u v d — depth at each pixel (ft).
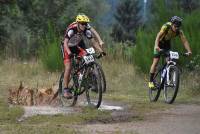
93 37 61.62
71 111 58.08
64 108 61.16
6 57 128.98
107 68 106.42
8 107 60.18
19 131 43.70
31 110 58.54
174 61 68.18
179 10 98.78
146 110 59.98
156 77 72.79
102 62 112.16
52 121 50.34
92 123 49.44
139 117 53.42
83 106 62.95
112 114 55.67
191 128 46.01
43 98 65.72
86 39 66.39
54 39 112.68
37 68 112.68
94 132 43.70
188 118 52.90
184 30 94.43
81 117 52.21
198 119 52.06
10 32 185.06
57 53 108.68
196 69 86.79
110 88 89.45
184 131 44.39
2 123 49.42
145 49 96.89
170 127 46.68
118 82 94.53
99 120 51.08
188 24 94.12
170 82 67.31
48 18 197.16
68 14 201.36
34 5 196.65
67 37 61.46
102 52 60.08
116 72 101.86
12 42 176.55
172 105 65.36
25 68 112.37
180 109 61.21
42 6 198.08
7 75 107.86
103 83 59.52
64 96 62.75
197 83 79.82
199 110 60.23
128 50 115.85
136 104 65.87
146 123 49.26
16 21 191.42
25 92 65.57
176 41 91.20
